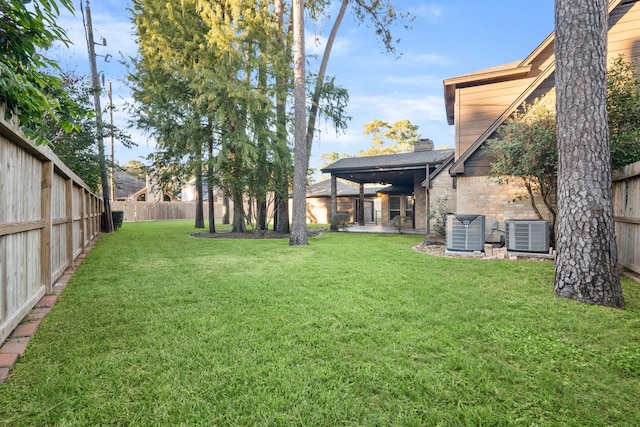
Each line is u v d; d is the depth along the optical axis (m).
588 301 3.53
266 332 2.69
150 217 25.50
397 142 34.09
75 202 6.48
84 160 11.25
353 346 2.42
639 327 2.81
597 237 3.58
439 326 2.81
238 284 4.39
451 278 4.66
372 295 3.80
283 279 4.69
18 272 2.85
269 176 12.17
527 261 6.14
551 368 2.11
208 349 2.37
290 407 1.72
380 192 18.75
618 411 1.69
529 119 6.89
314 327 2.81
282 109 12.93
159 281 4.59
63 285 4.32
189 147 12.23
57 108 2.71
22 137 2.67
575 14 3.82
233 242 10.00
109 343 2.47
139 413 1.67
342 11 13.60
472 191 8.70
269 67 12.16
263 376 2.01
